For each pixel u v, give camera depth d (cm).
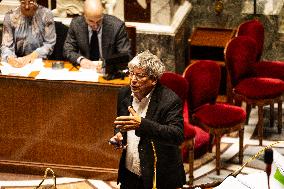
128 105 1245
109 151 1744
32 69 1761
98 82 1661
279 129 2105
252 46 2006
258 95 1944
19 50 1909
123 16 2317
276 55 2484
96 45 1841
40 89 1727
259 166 1872
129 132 1251
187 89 1689
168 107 1191
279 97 1967
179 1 2402
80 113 1723
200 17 2508
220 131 1775
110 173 1756
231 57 1969
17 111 1758
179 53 2395
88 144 1748
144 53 1189
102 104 1702
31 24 1889
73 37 1847
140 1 2284
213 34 2422
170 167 1239
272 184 1060
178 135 1178
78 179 1775
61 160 1780
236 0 2459
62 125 1747
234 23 2484
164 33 2281
